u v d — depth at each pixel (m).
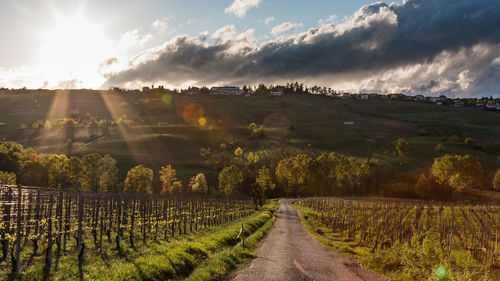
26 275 14.56
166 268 16.44
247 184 129.00
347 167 130.25
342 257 25.17
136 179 96.94
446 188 111.56
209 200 48.91
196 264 19.09
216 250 23.80
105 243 25.23
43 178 107.12
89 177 105.62
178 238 30.17
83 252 20.91
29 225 20.62
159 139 185.00
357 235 40.44
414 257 19.22
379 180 135.00
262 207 87.88
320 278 17.95
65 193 24.05
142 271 15.30
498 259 27.53
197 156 167.88
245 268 19.52
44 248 21.14
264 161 167.12
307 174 136.00
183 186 127.06
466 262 25.59
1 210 19.95
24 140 182.62
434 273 17.56
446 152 158.12
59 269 16.16
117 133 195.12
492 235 35.75
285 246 29.52
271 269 19.45
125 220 32.72
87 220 31.03
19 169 107.38
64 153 155.25
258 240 33.16
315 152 177.75
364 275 19.16
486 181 123.56
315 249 28.69
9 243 18.70
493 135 190.25
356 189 135.38
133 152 162.00
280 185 150.62
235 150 176.62
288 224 50.66
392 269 20.20
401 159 153.88
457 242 35.31
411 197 123.81
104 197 29.08
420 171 138.50
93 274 15.09
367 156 163.38
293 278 17.56
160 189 121.31
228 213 55.19
